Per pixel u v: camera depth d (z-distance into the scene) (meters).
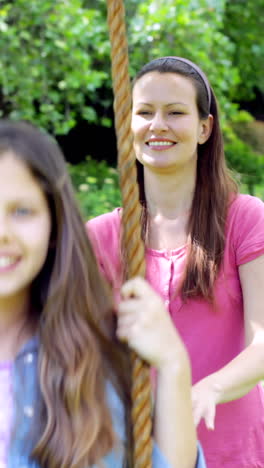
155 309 1.22
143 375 1.23
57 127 6.45
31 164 1.21
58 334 1.26
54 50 6.21
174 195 2.03
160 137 1.98
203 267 1.93
